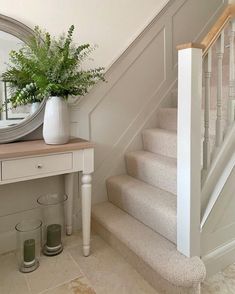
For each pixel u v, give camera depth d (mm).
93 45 2082
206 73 1492
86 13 2029
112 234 1855
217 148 1654
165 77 2527
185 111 1391
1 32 1692
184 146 1419
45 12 1862
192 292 1359
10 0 1733
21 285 1509
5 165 1419
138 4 2277
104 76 2133
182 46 1359
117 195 2117
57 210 2064
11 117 1761
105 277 1576
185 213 1458
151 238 1677
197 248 1504
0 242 1854
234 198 1712
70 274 1603
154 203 1753
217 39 1521
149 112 2461
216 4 2818
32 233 1747
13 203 1895
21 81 1691
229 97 1679
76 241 1980
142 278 1571
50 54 1632
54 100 1620
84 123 2086
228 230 1719
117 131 2283
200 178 1476
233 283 1532
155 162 2008
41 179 1987
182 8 2555
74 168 1635
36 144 1666
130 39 2252
